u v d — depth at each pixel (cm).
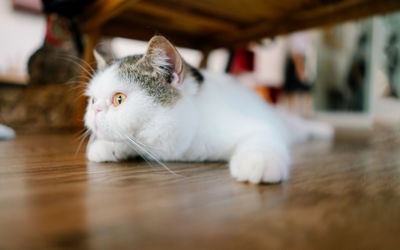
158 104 35
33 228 23
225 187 30
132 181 31
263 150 32
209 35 78
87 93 39
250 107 45
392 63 130
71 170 34
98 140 40
